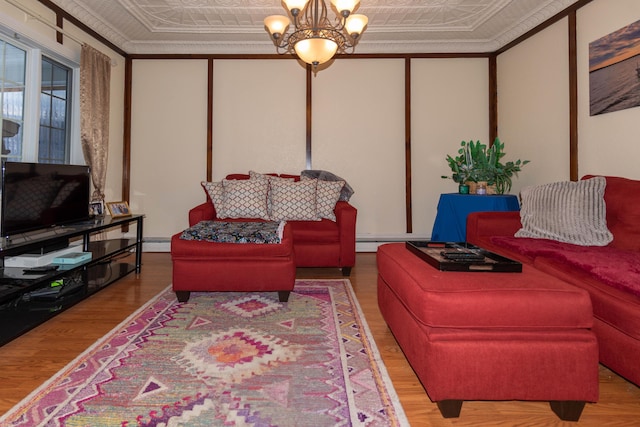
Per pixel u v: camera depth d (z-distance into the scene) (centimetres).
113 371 153
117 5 334
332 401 134
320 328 201
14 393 137
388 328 203
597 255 177
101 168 352
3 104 268
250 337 189
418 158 427
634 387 147
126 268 301
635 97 246
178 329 198
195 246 234
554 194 236
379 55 421
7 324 182
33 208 228
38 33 278
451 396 122
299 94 424
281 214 329
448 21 369
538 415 129
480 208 320
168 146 423
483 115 427
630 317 129
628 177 255
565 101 317
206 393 138
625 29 253
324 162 427
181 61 422
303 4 225
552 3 319
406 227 427
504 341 122
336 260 306
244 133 425
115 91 402
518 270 144
